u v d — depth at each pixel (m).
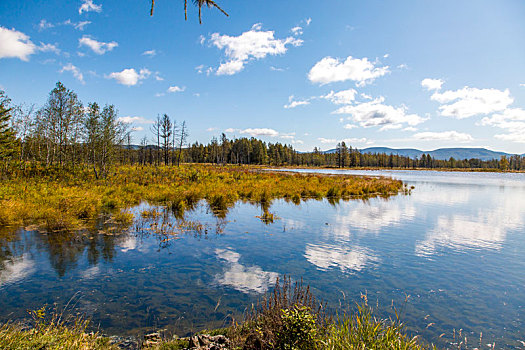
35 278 6.51
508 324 5.10
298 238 10.41
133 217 13.11
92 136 27.77
